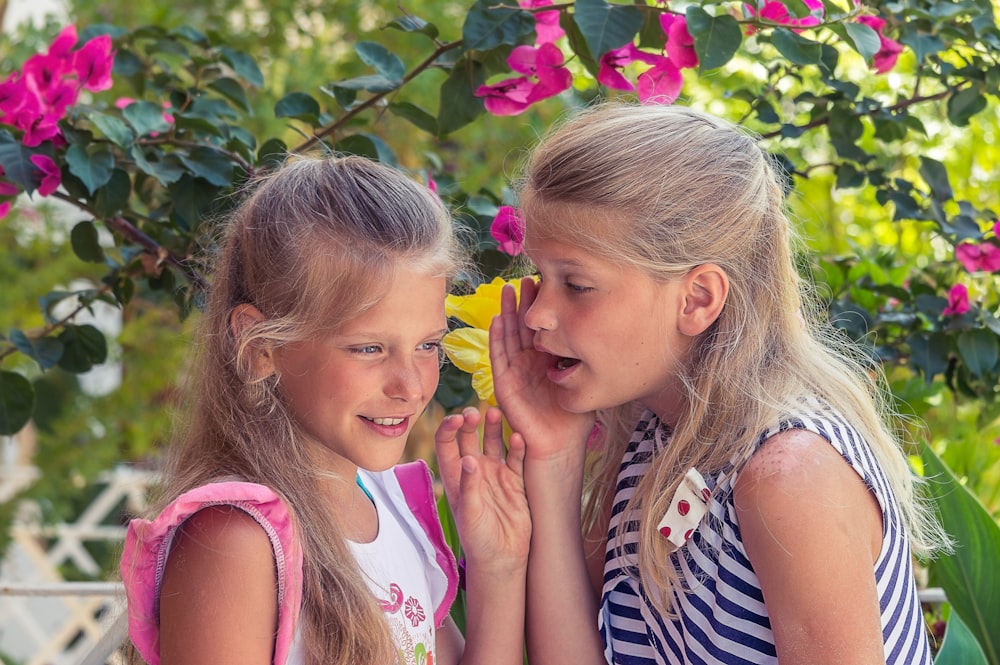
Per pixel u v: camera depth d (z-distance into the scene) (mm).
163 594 920
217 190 1501
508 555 1214
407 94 3764
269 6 4027
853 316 1746
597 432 1328
